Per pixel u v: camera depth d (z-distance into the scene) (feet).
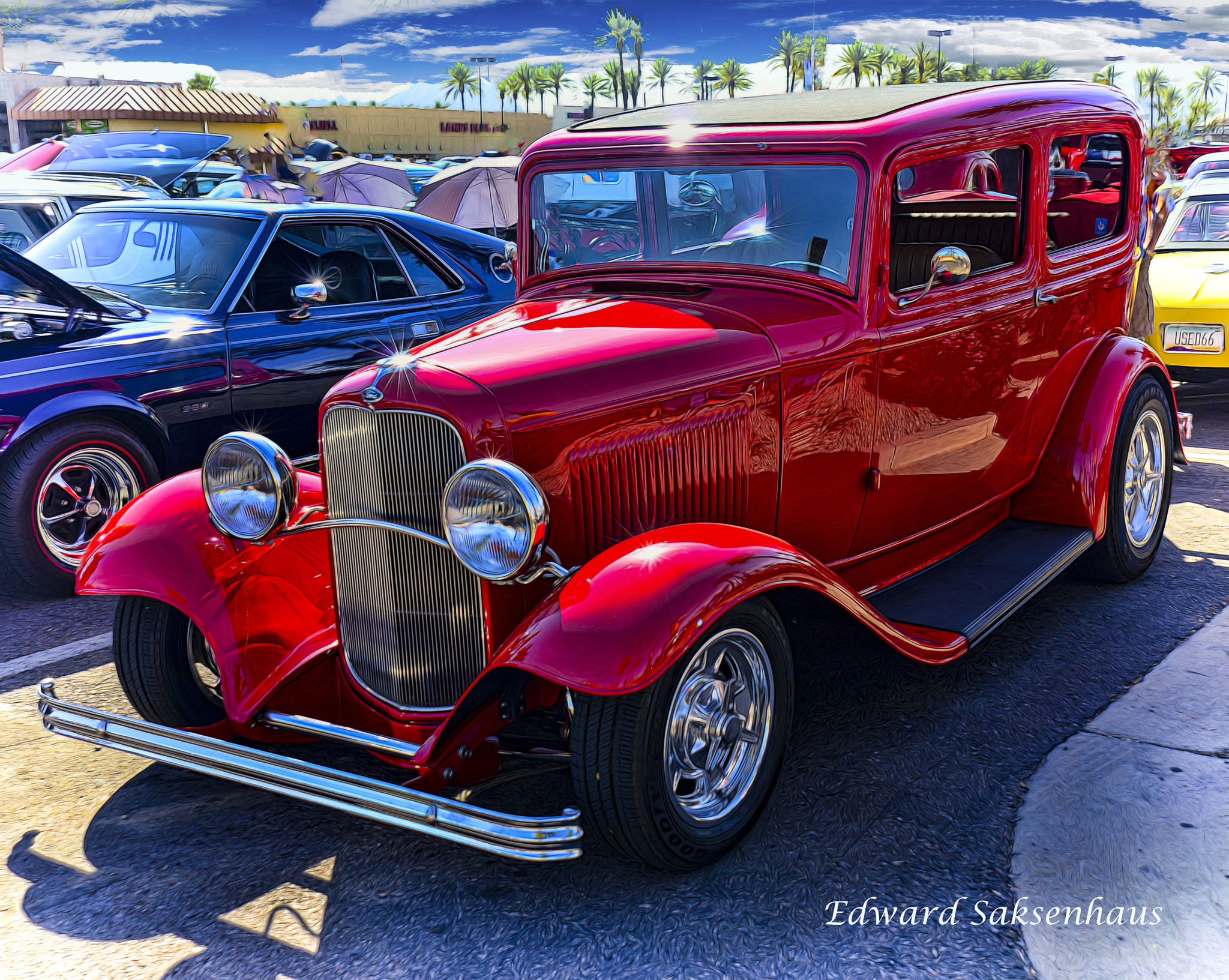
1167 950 8.18
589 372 9.72
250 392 18.47
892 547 12.69
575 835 7.79
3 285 16.29
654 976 8.11
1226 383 31.48
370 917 8.91
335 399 9.75
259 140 129.80
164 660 10.94
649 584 8.46
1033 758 11.03
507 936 8.61
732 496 10.73
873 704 12.31
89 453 16.88
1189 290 26.61
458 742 8.97
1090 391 14.83
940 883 9.07
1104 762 10.85
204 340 17.87
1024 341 13.75
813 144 11.34
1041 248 13.85
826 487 11.63
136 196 27.40
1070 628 14.25
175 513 10.95
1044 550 13.66
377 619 10.13
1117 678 12.80
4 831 10.25
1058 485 14.65
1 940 8.68
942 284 11.95
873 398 11.76
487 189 56.03
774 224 11.68
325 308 19.48
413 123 216.54
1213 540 17.84
